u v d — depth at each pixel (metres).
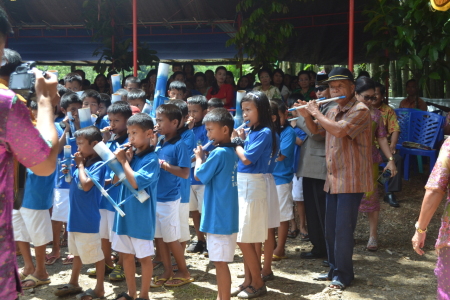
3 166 1.98
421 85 7.12
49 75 2.26
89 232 3.91
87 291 3.99
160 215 4.25
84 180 3.81
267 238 4.27
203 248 5.39
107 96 6.11
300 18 10.03
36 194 4.24
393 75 11.73
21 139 1.96
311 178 5.00
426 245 5.43
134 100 5.48
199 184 5.28
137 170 3.74
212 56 13.09
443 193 2.71
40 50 12.63
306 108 4.24
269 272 4.40
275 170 5.04
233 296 4.03
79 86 6.49
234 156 3.69
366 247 5.41
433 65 7.34
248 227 3.87
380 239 5.68
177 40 11.66
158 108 4.29
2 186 1.97
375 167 5.27
